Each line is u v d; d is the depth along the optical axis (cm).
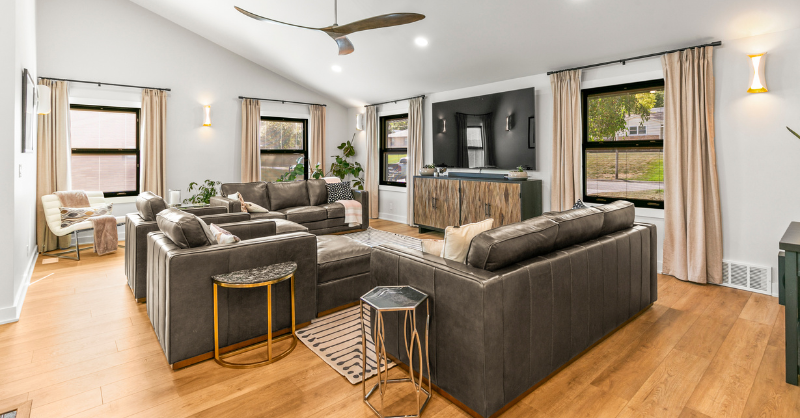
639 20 351
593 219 239
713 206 356
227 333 230
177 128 607
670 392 192
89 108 546
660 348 238
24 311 296
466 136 573
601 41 393
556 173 473
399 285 207
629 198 430
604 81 433
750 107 338
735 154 348
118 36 551
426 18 425
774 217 332
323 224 580
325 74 652
